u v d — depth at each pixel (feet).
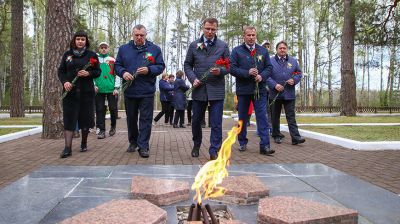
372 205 12.84
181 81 46.96
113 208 11.05
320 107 98.89
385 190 14.87
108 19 125.08
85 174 17.38
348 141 27.37
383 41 66.28
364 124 45.03
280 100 29.22
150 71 22.82
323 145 28.71
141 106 23.07
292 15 125.70
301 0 127.95
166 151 25.49
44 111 31.99
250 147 27.66
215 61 22.31
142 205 11.34
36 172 17.81
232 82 135.23
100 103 32.86
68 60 22.85
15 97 67.00
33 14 132.57
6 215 11.65
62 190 14.53
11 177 17.24
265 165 19.88
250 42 24.58
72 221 10.00
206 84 22.16
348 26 70.03
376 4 64.64
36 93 158.10
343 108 72.02
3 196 13.69
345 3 69.97
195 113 22.79
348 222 10.80
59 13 31.89
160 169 18.61
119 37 123.75
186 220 10.28
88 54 23.27
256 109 24.41
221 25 114.52
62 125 32.07
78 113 23.20
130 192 13.37
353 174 18.26
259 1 110.93
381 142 26.55
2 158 22.20
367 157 23.27
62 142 29.68
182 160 21.89
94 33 136.05
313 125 43.75
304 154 24.44
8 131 35.55
